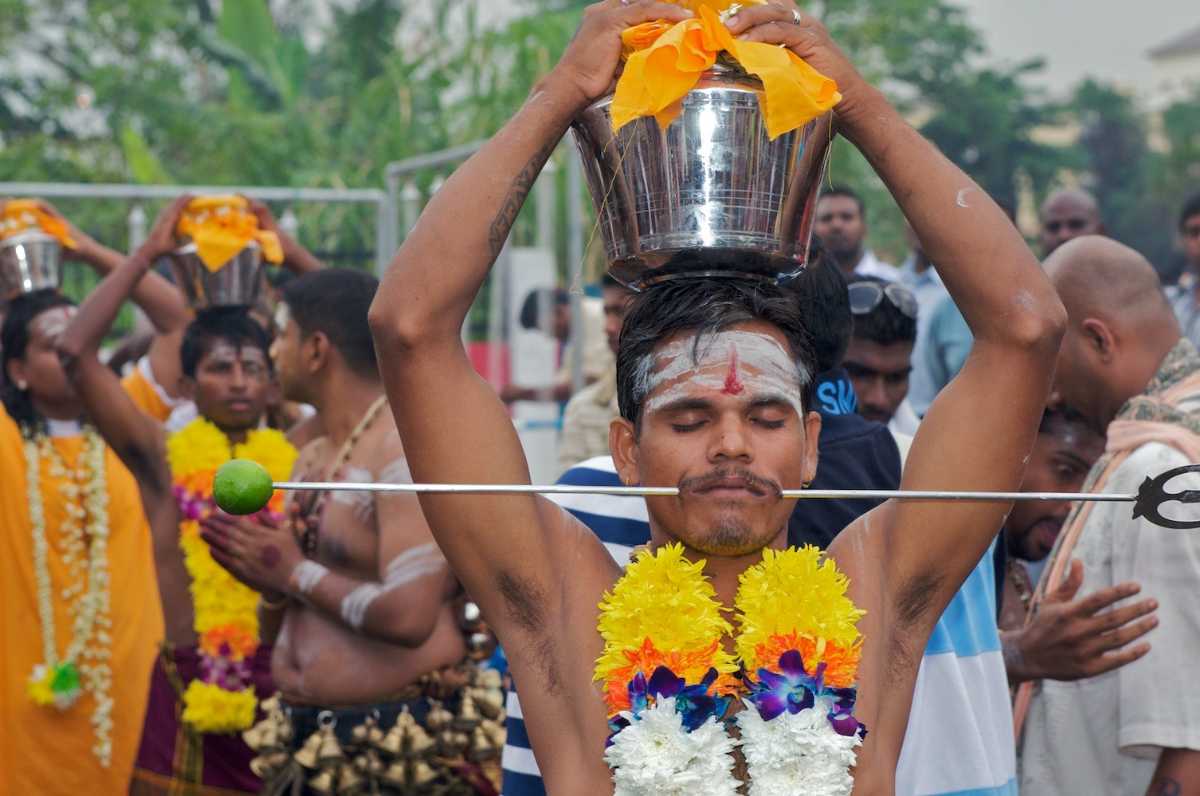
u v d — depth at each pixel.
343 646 6.25
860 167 27.61
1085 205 12.15
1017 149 40.81
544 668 3.59
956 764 4.52
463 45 21.92
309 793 6.32
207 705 7.38
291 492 6.56
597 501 4.71
